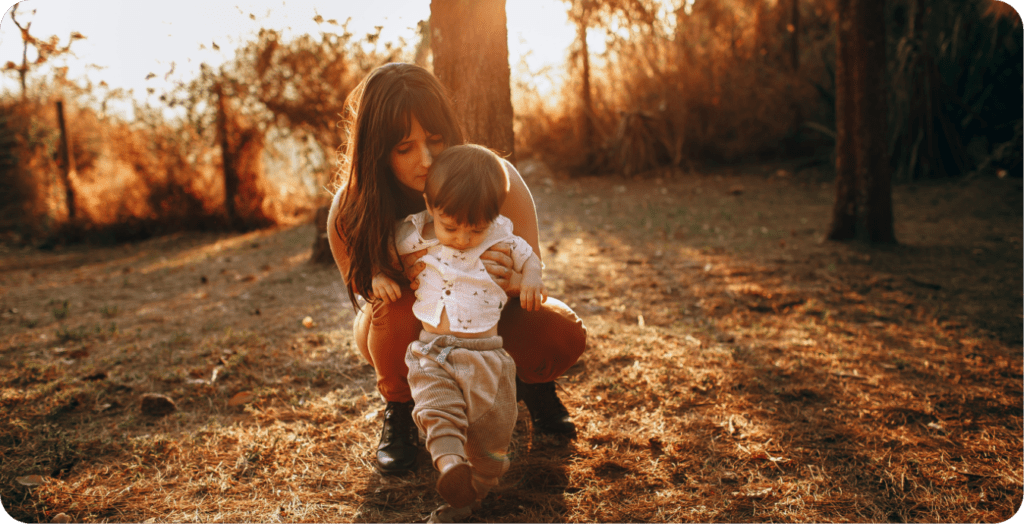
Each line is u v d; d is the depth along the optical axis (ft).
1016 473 7.84
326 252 21.07
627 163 42.73
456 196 6.46
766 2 43.62
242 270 21.75
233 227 33.42
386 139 6.85
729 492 7.54
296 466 8.27
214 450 8.68
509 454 8.47
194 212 33.99
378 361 7.69
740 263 19.29
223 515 7.25
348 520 7.14
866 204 21.13
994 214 25.54
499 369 6.76
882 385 10.41
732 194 34.58
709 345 12.36
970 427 9.05
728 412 9.53
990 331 12.96
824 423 9.16
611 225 26.89
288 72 32.91
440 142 7.13
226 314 15.81
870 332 13.08
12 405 10.05
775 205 30.68
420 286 7.11
